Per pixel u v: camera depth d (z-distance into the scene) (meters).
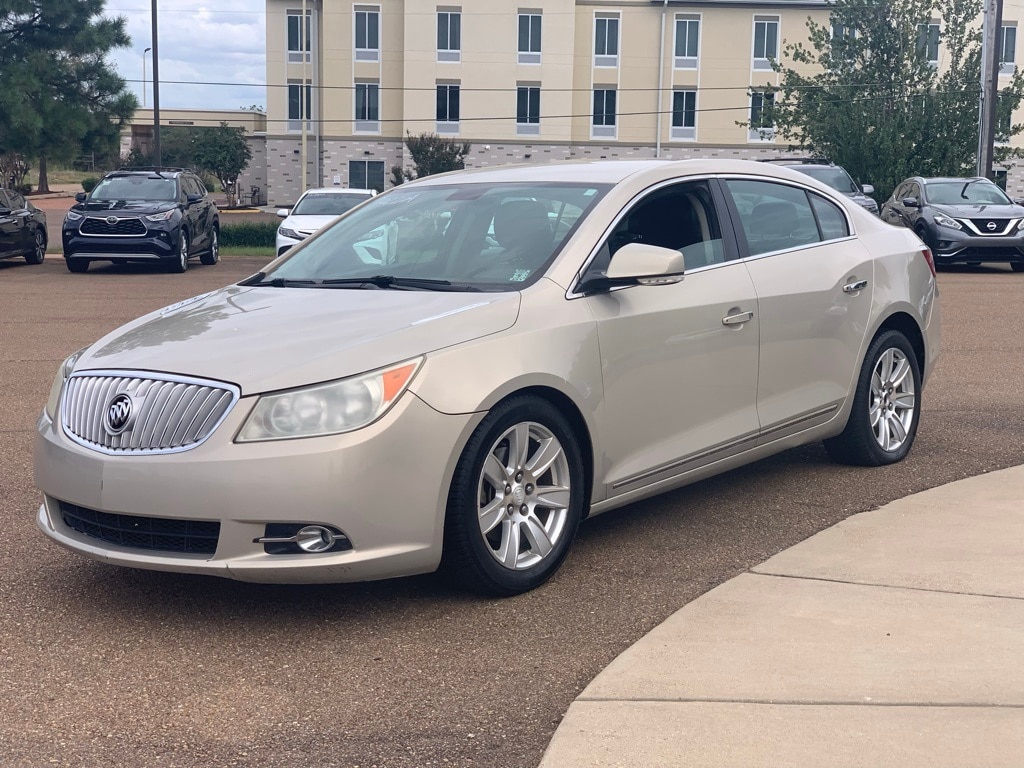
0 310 14.16
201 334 4.29
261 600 4.32
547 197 5.01
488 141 55.19
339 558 3.81
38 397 8.35
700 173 5.30
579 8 54.50
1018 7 53.75
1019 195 55.03
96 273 20.80
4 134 28.33
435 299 4.41
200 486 3.78
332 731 3.28
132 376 4.06
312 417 3.80
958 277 18.66
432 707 3.42
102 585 4.49
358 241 5.23
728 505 5.48
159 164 37.84
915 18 35.84
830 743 3.10
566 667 3.69
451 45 54.56
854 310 5.77
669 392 4.81
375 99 55.75
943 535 4.85
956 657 3.63
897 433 6.20
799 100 37.38
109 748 3.19
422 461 3.91
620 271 4.49
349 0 54.91
